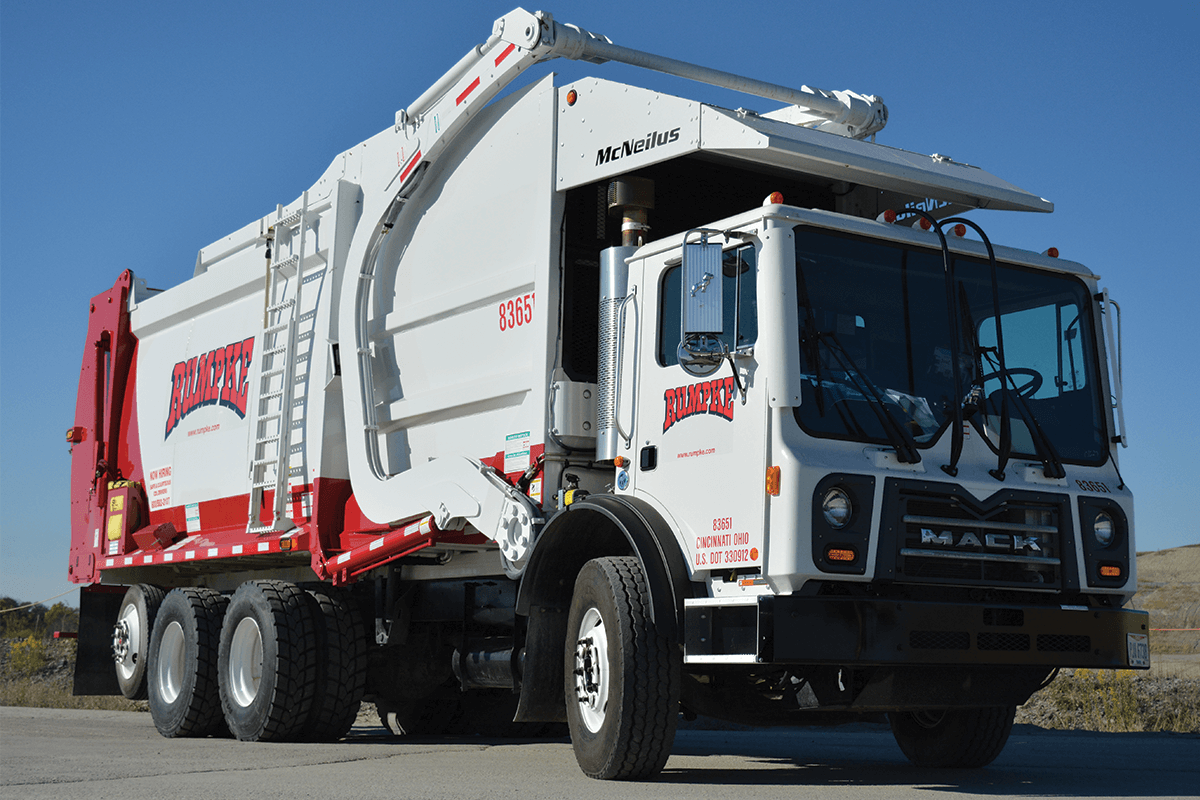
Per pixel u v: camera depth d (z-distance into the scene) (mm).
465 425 8539
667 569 6453
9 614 32531
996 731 7805
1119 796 6277
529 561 7258
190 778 6766
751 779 6902
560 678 7316
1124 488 6828
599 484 7707
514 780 6629
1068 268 7195
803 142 6809
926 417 6395
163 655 11148
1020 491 6410
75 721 13188
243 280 11352
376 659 10172
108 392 13828
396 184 9359
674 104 7117
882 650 5930
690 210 8281
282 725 9586
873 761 8641
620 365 7180
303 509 10070
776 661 5754
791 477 5910
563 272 7762
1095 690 14617
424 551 9016
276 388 10609
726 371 6387
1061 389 6941
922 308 6648
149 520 12961
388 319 9398
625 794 5883
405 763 7863
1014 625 6254
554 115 7949
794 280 6258
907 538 6086
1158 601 38312
